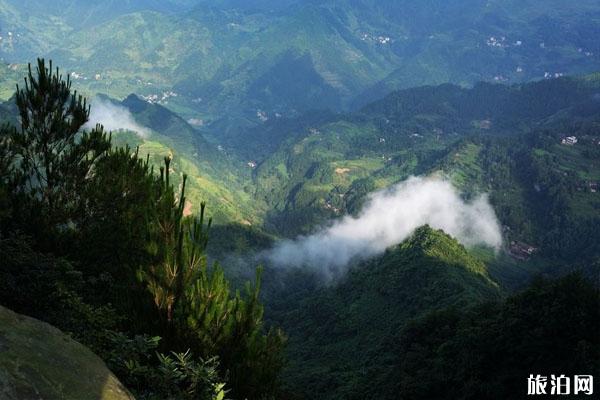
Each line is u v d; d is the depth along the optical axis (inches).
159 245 414.6
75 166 656.4
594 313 1969.7
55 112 644.7
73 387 186.2
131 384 339.0
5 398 159.8
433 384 2298.2
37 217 614.9
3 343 185.2
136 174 691.4
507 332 2126.0
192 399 344.8
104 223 650.8
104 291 563.8
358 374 3100.4
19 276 443.8
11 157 637.3
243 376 418.6
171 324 416.5
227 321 427.2
